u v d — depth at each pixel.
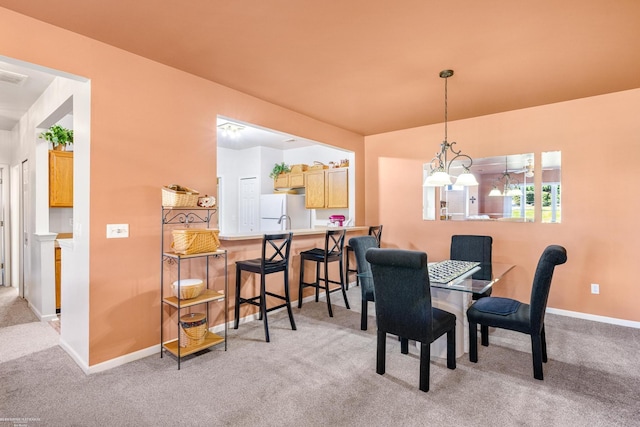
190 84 2.96
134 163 2.60
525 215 3.95
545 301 2.31
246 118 3.46
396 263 2.15
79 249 2.51
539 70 2.88
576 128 3.64
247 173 6.93
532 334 2.32
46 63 2.17
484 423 1.86
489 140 4.19
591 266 3.58
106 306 2.46
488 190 4.20
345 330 3.27
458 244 3.69
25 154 4.21
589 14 2.06
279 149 7.00
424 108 3.92
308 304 4.18
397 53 2.58
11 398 2.08
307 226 6.52
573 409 1.99
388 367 2.53
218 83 3.18
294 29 2.25
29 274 4.06
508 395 2.14
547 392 2.17
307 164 6.70
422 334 2.17
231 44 2.46
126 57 2.56
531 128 3.91
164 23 2.18
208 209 2.98
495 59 2.68
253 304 3.33
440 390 2.20
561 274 3.74
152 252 2.71
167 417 1.91
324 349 2.83
